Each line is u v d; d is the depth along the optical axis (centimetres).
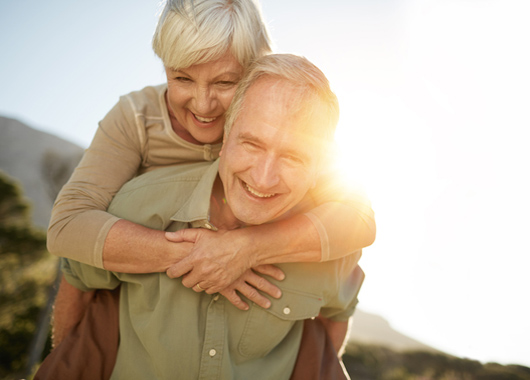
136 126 172
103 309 147
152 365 130
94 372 136
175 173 153
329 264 144
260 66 118
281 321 137
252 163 116
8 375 1438
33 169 3316
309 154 116
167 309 130
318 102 115
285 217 144
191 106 160
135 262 129
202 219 131
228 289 132
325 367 152
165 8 151
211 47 142
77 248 130
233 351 135
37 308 1595
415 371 1981
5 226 2133
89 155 164
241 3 150
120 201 145
